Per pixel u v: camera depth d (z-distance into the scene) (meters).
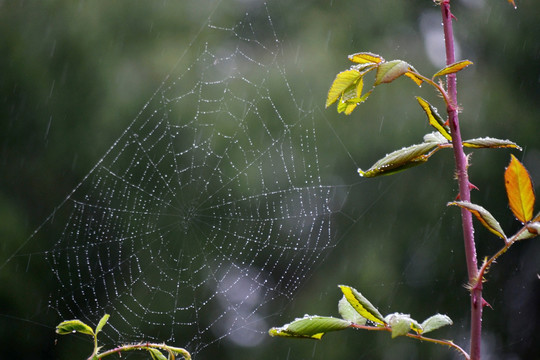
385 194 12.88
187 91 11.48
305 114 12.08
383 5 14.09
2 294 11.51
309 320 1.90
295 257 11.03
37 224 11.98
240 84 11.70
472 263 1.92
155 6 12.99
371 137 12.70
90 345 11.96
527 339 13.91
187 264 10.46
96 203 10.11
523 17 14.52
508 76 14.29
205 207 10.38
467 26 14.56
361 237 12.56
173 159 10.38
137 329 10.55
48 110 12.48
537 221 1.77
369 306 1.85
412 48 14.14
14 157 12.34
